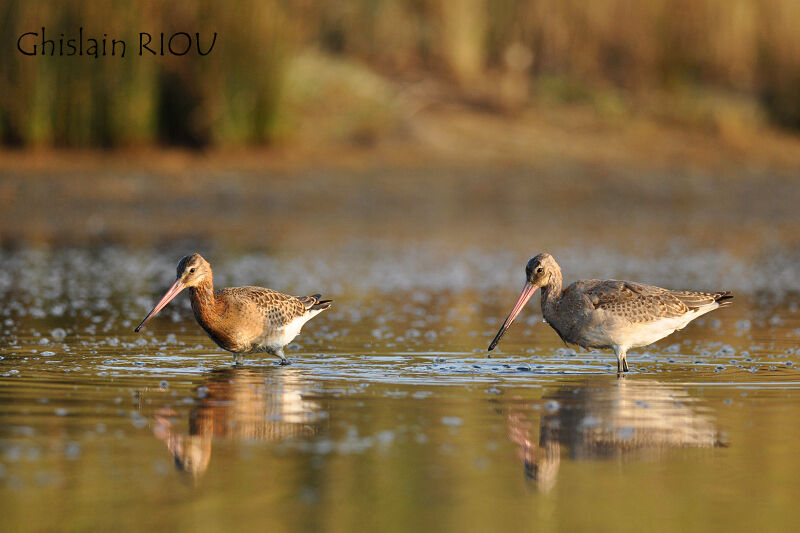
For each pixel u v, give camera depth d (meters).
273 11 26.70
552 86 31.31
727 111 31.83
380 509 6.12
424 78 30.66
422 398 8.89
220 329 10.30
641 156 29.09
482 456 7.17
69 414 8.10
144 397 8.76
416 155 27.59
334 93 28.95
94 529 5.74
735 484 6.67
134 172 25.12
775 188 28.05
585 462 7.09
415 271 18.50
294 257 19.66
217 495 6.30
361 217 24.47
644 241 22.67
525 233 23.41
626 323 10.16
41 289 15.72
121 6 25.23
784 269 19.20
